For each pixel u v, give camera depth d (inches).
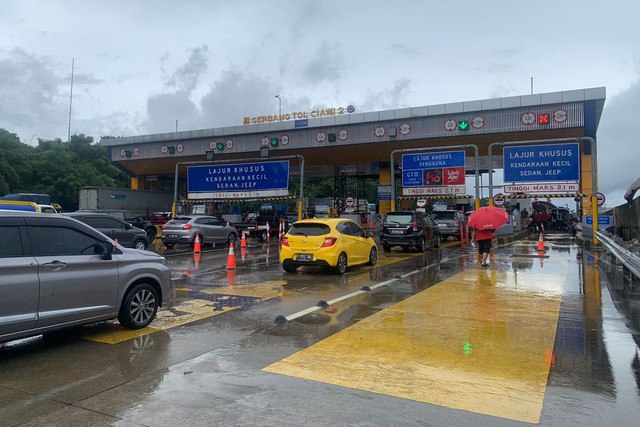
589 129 1000.9
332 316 285.7
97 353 214.4
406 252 728.3
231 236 878.4
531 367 191.8
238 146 1326.3
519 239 1044.5
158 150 1430.9
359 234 527.5
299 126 1240.8
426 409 151.7
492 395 163.2
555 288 381.7
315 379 178.7
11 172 1769.2
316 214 1487.5
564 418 145.5
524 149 810.8
